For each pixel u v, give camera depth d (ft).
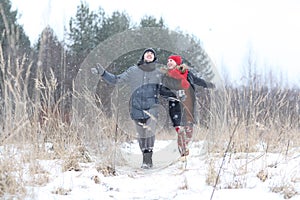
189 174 14.17
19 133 11.32
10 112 10.87
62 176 13.04
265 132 18.02
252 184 12.25
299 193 11.01
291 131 17.58
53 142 15.47
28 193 10.21
